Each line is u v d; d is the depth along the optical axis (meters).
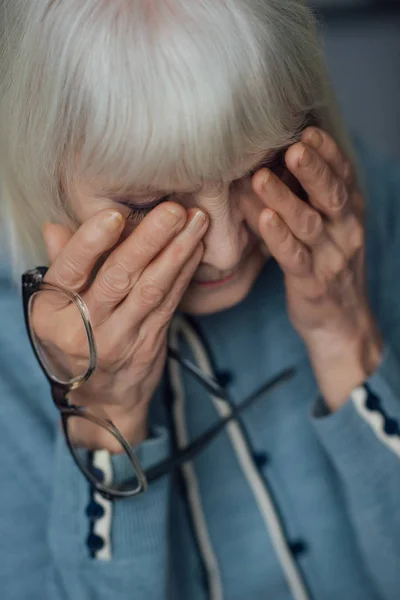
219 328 0.94
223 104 0.58
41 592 0.89
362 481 0.86
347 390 0.86
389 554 0.89
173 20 0.58
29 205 0.76
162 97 0.58
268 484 0.94
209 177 0.61
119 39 0.58
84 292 0.73
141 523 0.81
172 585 0.90
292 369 0.91
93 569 0.82
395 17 1.64
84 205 0.68
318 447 0.96
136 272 0.69
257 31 0.60
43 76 0.63
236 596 0.93
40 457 0.90
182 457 0.82
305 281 0.79
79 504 0.81
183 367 0.92
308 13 0.68
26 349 0.91
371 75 1.67
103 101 0.59
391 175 1.06
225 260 0.69
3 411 0.90
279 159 0.71
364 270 0.85
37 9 0.63
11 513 0.89
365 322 0.87
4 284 0.90
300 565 0.94
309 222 0.73
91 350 0.72
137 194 0.64
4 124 0.71
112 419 0.80
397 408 0.85
